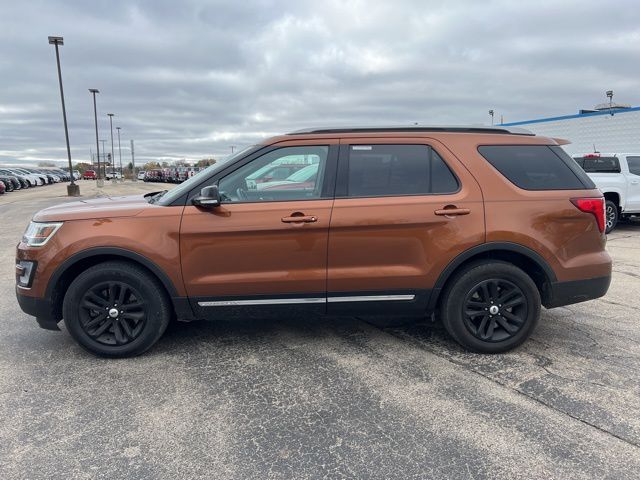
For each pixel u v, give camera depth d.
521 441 2.74
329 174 3.81
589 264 3.91
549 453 2.63
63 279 3.86
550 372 3.62
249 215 3.69
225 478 2.46
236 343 4.21
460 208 3.76
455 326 3.91
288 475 2.48
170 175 57.28
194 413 3.08
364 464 2.56
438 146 3.88
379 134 3.90
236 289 3.76
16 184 38.25
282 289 3.77
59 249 3.71
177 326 4.63
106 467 2.54
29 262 3.78
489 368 3.70
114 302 3.83
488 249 3.77
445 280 3.83
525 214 3.80
